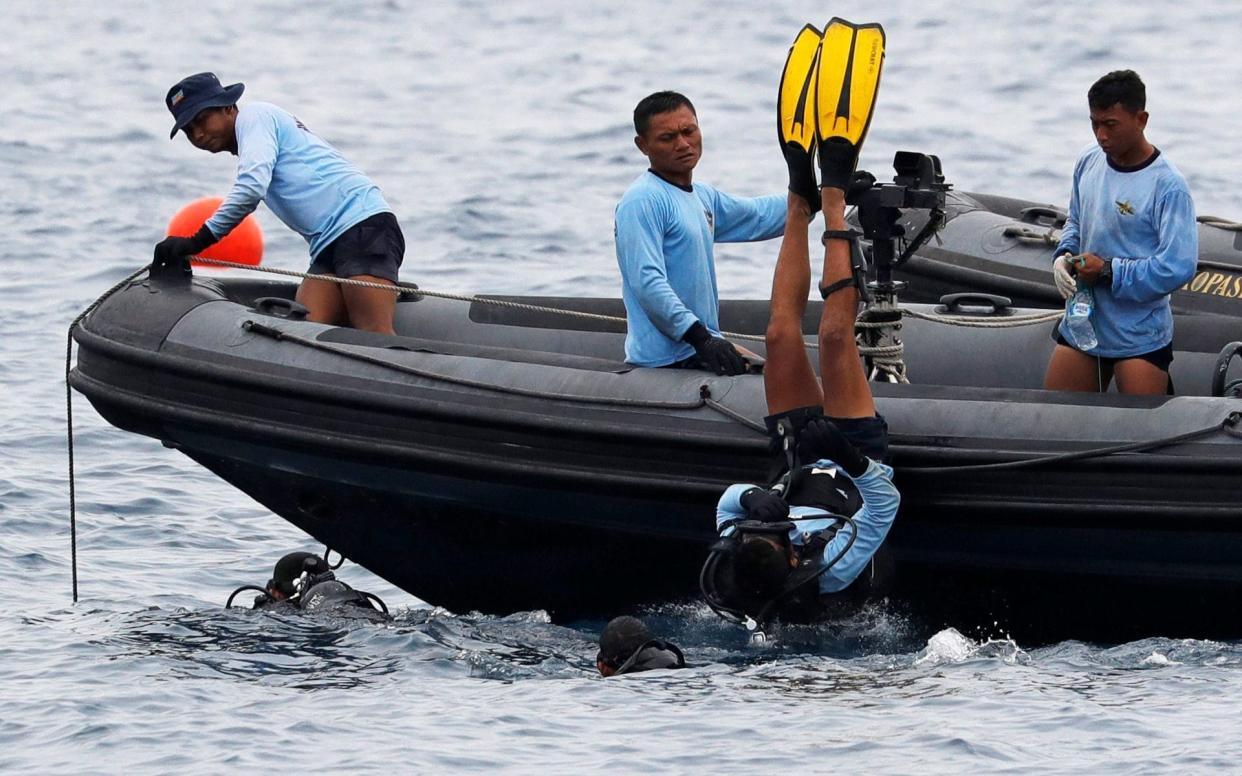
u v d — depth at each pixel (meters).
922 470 23.92
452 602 28.22
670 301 25.38
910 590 25.11
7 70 93.06
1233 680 21.84
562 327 31.67
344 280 28.73
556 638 25.28
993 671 22.50
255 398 26.53
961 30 102.25
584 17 110.62
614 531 25.59
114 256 54.69
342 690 22.12
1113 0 110.06
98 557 30.12
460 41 103.69
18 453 36.06
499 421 25.12
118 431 37.75
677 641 24.84
